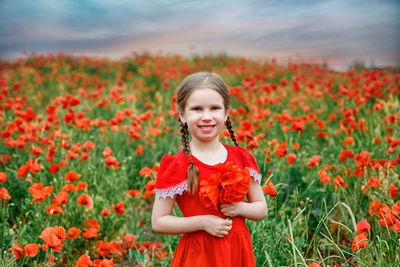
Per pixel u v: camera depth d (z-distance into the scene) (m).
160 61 11.41
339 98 6.33
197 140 1.75
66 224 2.90
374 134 4.30
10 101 5.73
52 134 3.91
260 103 5.55
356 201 2.90
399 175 3.09
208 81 1.69
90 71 11.66
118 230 3.18
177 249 1.78
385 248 2.46
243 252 1.71
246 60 13.48
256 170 1.79
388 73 8.61
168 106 6.84
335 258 2.69
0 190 2.57
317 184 3.41
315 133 4.95
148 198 4.08
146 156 4.48
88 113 5.75
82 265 2.11
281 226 2.76
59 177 3.24
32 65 11.97
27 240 2.61
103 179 3.70
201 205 1.66
